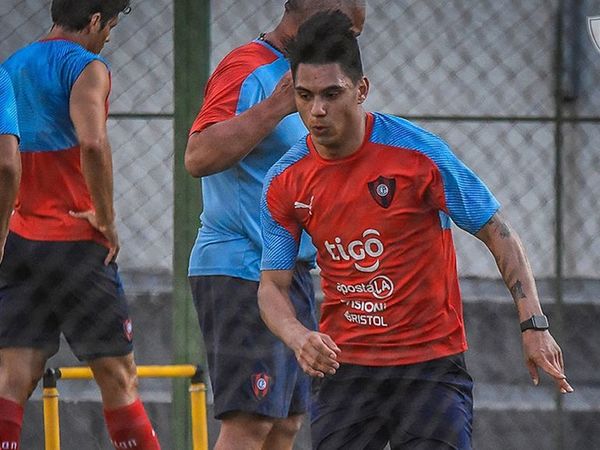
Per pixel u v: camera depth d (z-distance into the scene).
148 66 16.05
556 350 11.21
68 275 13.62
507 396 18.70
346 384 12.12
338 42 11.13
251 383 13.17
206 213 13.57
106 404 14.11
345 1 12.97
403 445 12.08
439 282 11.82
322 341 11.15
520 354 18.95
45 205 13.55
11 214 12.55
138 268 16.58
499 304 18.97
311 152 11.62
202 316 13.55
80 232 13.62
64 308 13.73
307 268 13.76
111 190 13.36
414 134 11.48
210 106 13.00
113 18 13.91
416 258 11.64
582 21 17.11
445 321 11.95
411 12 17.20
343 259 11.75
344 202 11.49
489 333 18.92
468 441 11.99
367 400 12.12
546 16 17.22
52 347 13.84
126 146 16.12
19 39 15.38
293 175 11.66
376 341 11.94
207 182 13.54
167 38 16.06
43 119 13.35
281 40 13.38
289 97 12.70
